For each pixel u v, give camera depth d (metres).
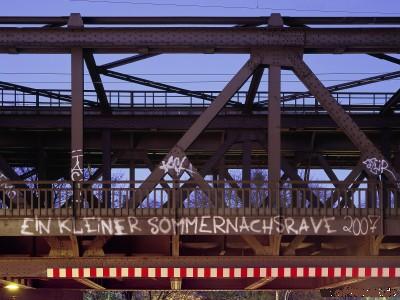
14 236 16.12
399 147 27.91
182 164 15.51
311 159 31.09
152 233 15.01
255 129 24.20
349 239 16.88
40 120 25.25
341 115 15.79
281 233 15.05
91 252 15.77
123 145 27.22
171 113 25.39
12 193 17.47
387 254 16.75
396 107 24.88
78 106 15.67
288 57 15.83
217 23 16.31
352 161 32.41
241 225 15.05
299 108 26.14
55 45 15.79
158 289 20.86
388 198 16.00
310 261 15.65
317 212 15.09
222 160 27.64
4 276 15.61
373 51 16.25
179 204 15.83
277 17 15.94
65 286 20.86
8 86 25.39
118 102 25.75
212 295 63.03
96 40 15.80
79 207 15.05
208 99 24.39
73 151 15.46
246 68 15.77
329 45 15.86
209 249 16.89
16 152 29.75
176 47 15.93
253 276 15.59
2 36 15.79
